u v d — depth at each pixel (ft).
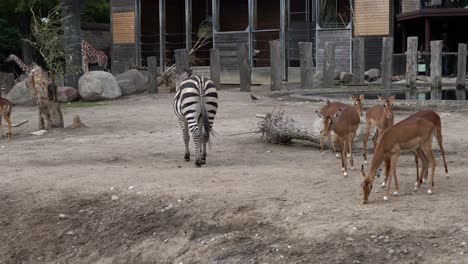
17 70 144.46
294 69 107.34
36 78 53.78
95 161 38.11
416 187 27.37
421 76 94.27
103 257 25.79
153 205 27.73
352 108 32.30
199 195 27.84
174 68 95.55
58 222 28.27
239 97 75.82
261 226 23.97
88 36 149.48
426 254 20.21
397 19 105.91
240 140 45.09
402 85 86.33
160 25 118.62
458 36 114.01
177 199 27.76
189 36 115.34
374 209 24.31
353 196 26.73
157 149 42.01
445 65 101.45
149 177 32.01
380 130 34.65
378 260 20.30
